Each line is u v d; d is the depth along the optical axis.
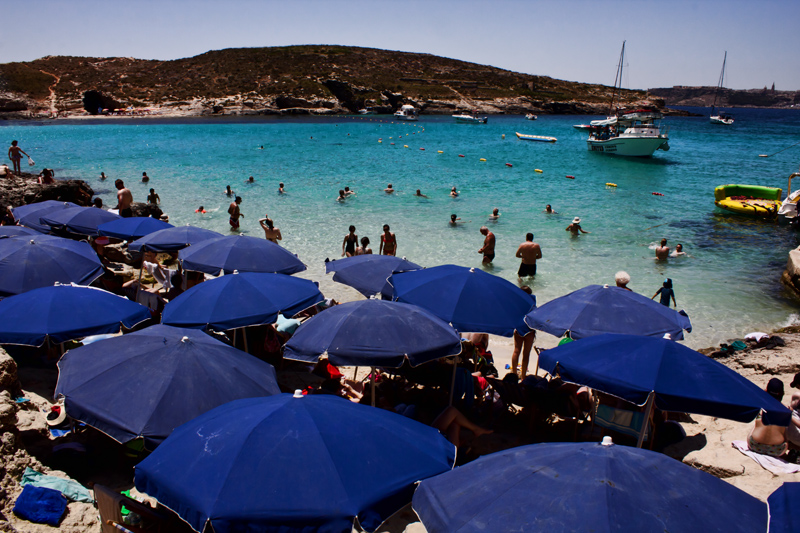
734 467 5.72
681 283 14.08
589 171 34.84
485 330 6.96
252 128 71.19
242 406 4.11
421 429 4.24
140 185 26.92
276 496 3.26
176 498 3.33
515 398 6.91
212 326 6.89
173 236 11.28
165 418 4.57
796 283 13.28
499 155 43.47
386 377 8.32
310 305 7.75
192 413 4.67
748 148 54.12
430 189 27.05
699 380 5.04
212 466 3.46
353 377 8.84
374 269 9.44
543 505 2.85
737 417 4.82
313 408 3.97
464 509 2.99
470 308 7.16
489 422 7.25
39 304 6.50
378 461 3.63
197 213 20.89
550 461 3.20
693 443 6.48
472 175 32.03
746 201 23.02
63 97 102.38
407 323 5.87
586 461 3.13
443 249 16.66
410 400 7.27
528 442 6.79
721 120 112.19
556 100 142.00
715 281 14.27
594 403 6.86
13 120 84.69
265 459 3.46
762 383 8.35
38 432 5.80
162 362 5.05
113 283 10.77
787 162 40.91
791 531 2.77
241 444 3.56
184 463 3.55
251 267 9.41
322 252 16.12
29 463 5.12
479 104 132.88
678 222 20.88
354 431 3.82
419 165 36.12
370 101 117.62
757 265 15.65
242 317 7.02
